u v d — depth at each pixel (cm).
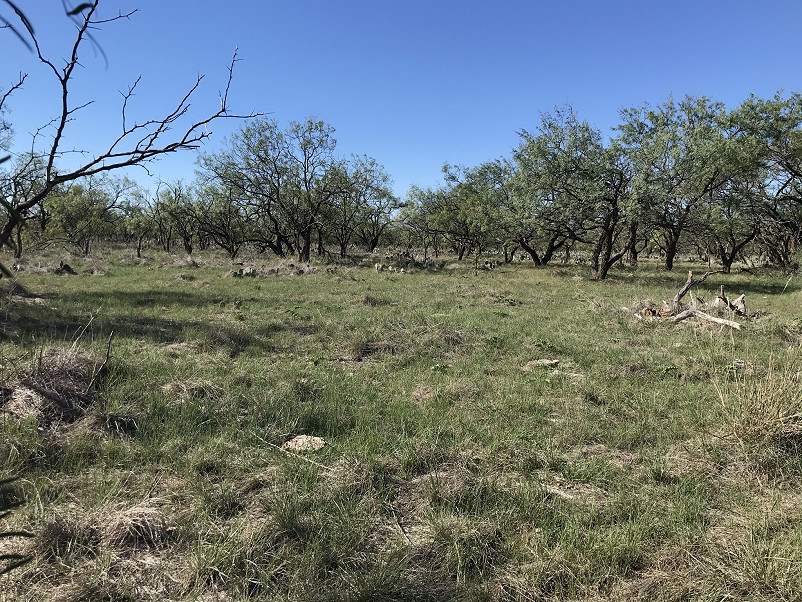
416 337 857
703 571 277
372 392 574
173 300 1330
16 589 254
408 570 279
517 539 309
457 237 4200
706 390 585
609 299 1519
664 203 2089
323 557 282
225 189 3203
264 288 1709
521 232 2586
